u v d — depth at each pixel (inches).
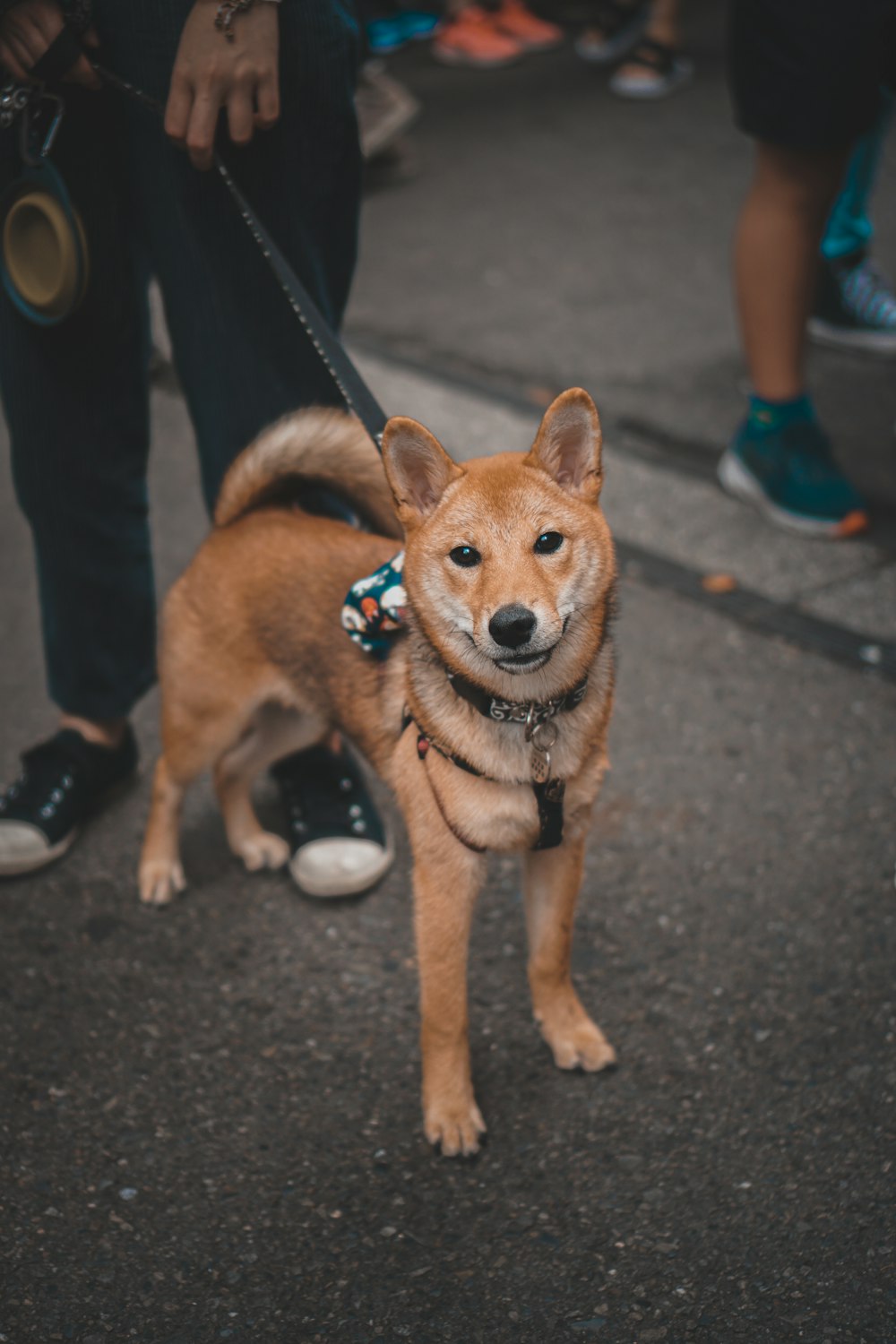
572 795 84.8
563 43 346.6
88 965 103.2
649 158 277.4
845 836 112.7
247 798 114.3
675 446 177.6
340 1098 91.2
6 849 110.6
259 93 90.3
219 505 103.4
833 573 150.7
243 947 104.9
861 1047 92.4
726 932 103.5
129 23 91.9
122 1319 75.9
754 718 128.6
